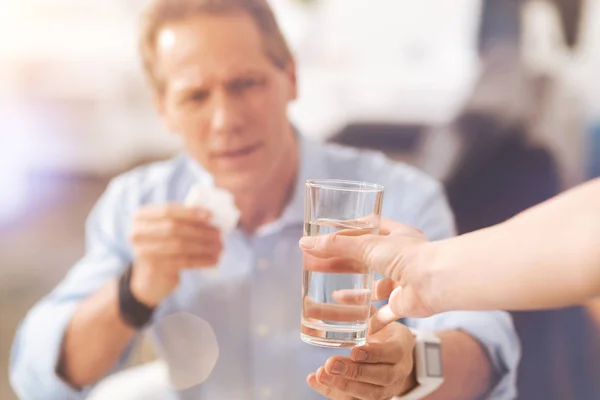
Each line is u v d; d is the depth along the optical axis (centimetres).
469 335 106
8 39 123
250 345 120
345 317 69
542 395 115
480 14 117
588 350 115
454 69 117
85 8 123
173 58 121
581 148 116
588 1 115
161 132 122
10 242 124
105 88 123
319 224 69
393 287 75
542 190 116
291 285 120
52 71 124
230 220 118
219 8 119
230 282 120
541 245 61
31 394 122
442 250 66
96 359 121
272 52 119
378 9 118
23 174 123
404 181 118
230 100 120
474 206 117
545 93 116
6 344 123
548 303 61
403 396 92
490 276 63
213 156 120
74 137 124
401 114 119
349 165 119
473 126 117
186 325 120
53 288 123
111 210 122
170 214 119
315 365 119
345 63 119
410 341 79
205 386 121
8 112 125
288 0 119
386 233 76
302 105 120
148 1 121
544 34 116
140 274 120
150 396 121
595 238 58
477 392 105
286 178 120
